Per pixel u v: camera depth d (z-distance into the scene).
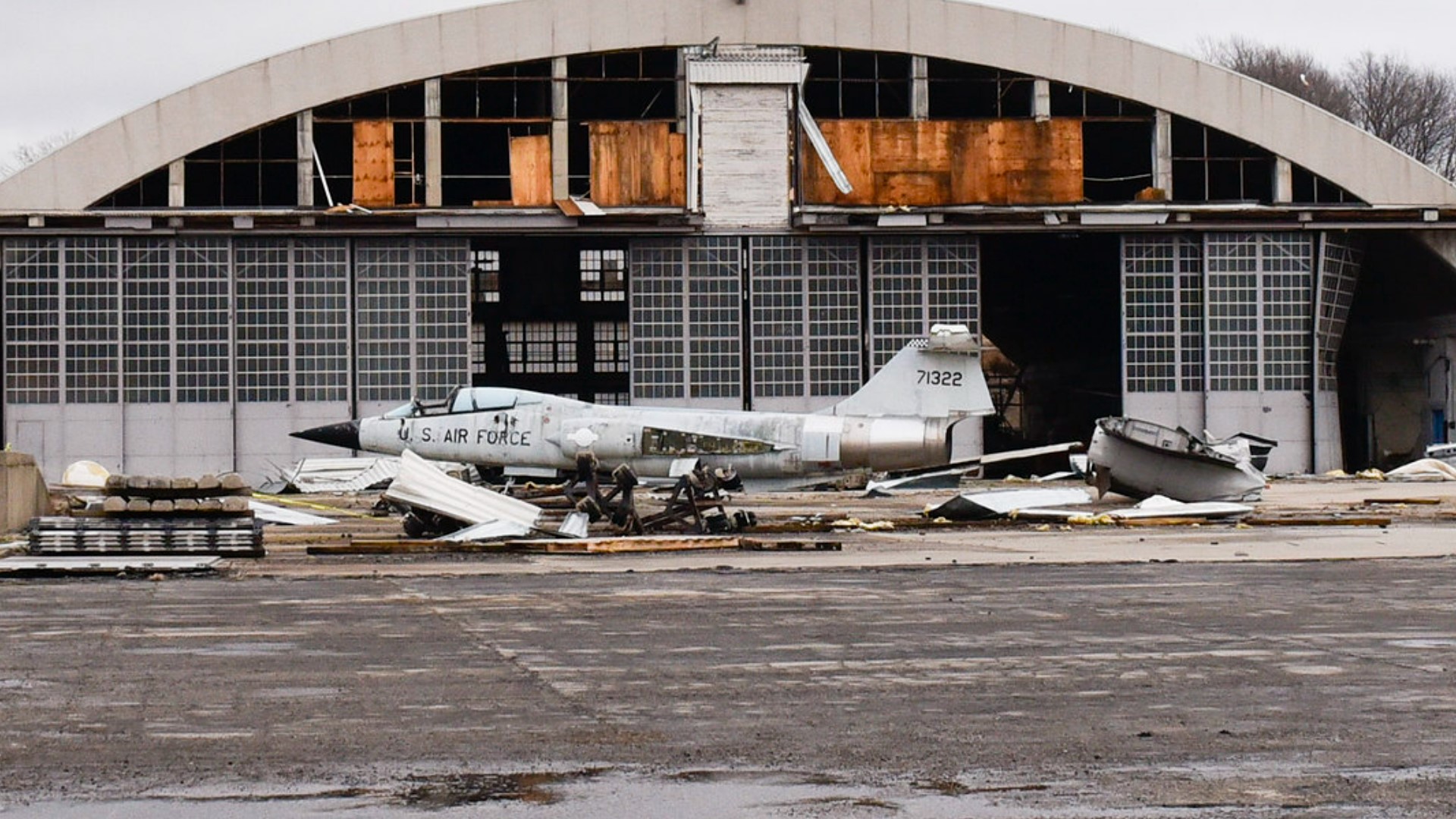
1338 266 60.94
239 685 11.52
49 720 10.20
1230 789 8.31
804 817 7.83
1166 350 60.25
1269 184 62.72
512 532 26.06
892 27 60.22
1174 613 15.74
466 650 13.29
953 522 32.25
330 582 19.61
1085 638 13.95
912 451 40.41
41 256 57.78
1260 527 30.83
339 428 41.91
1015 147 60.22
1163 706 10.64
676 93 61.81
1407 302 67.69
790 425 40.50
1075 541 26.80
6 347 57.62
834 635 14.16
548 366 68.06
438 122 58.97
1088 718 10.24
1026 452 38.44
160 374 57.97
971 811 7.91
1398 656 12.75
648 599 17.33
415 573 20.88
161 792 8.34
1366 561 22.17
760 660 12.72
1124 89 60.91
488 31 59.00
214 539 23.17
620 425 40.19
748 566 21.78
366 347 58.44
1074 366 79.31
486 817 7.84
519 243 67.81
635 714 10.41
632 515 29.28
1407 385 69.88
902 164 59.84
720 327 59.00
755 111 59.19
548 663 12.57
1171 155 61.84
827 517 34.31
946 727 9.98
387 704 10.76
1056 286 74.88
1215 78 61.12
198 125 58.66
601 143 59.25
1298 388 60.53
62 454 57.75
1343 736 9.64
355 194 58.97
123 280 57.94
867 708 10.64
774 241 59.22
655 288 59.00
